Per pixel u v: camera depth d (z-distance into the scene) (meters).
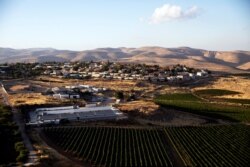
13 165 85.25
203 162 99.88
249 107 190.62
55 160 92.12
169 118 154.62
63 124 129.75
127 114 151.12
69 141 109.62
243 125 147.62
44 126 125.50
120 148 107.19
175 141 118.50
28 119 133.62
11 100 166.00
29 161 88.38
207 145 116.50
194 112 171.12
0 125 114.81
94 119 139.00
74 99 182.88
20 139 105.94
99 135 118.12
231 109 182.12
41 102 159.88
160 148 110.12
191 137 124.25
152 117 151.25
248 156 108.00
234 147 116.50
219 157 105.31
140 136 121.50
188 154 106.06
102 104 172.62
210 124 149.38
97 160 96.31
